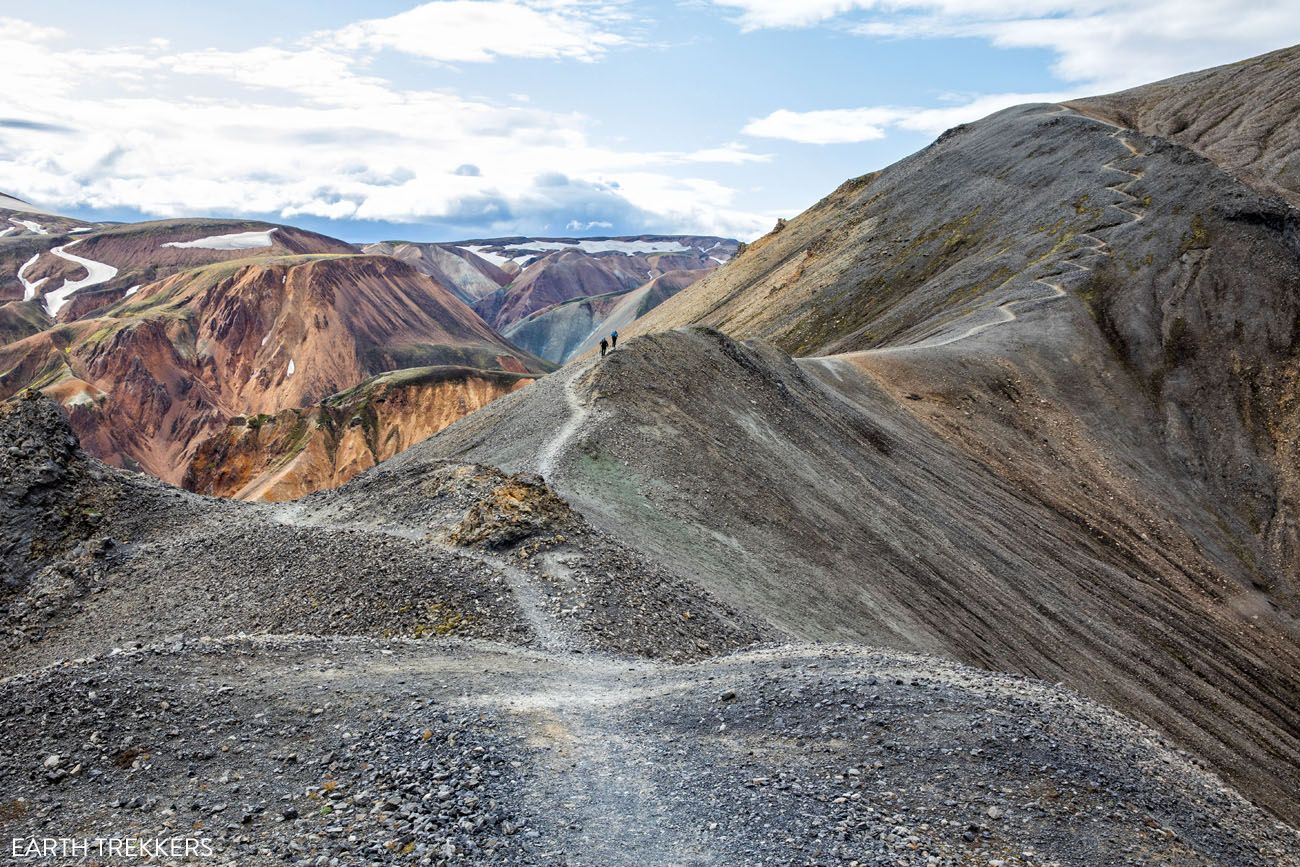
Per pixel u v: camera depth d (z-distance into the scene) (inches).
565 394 1996.8
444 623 909.8
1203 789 624.1
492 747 569.6
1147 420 3171.8
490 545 1085.1
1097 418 3137.3
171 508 1546.5
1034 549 2269.9
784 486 1876.2
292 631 987.3
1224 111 5664.4
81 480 1539.1
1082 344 3437.5
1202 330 3444.9
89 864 451.5
